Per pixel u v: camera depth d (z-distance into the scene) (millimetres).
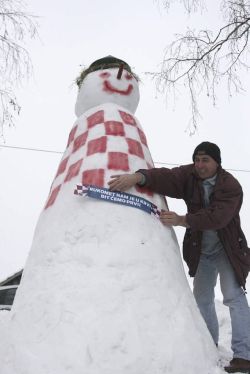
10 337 2561
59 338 2359
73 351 2293
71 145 3410
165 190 3078
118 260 2605
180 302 2668
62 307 2465
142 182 2971
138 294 2529
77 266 2607
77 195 2900
